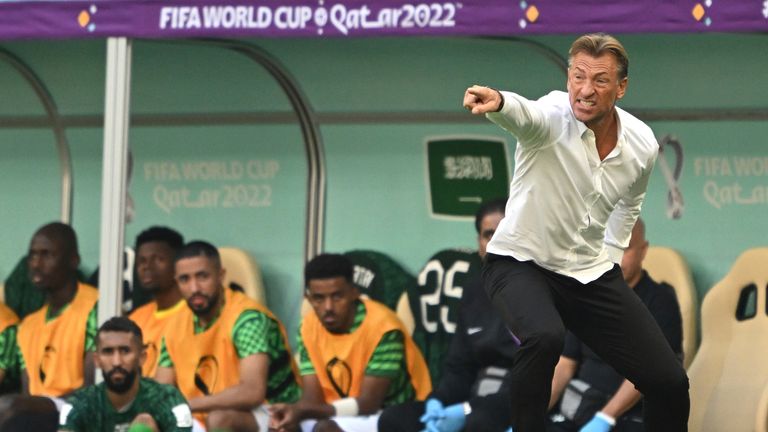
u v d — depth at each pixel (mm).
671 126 30438
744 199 30125
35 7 27750
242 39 31500
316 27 26266
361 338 29531
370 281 31953
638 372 19312
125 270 33500
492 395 27047
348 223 33000
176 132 34094
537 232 18828
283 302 33375
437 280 31328
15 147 35375
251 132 33594
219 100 33594
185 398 27609
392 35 25906
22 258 34406
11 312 33656
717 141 30203
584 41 18078
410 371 29656
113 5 27391
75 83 34375
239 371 28875
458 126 32094
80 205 35000
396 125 32562
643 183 19578
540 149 18359
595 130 18516
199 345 29484
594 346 19594
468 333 28203
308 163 33281
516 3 25281
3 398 29453
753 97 29844
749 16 24453
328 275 29281
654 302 26875
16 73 34625
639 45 29922
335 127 33000
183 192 34156
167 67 33688
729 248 30203
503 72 31359
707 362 28328
